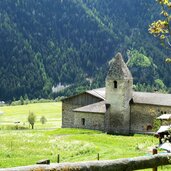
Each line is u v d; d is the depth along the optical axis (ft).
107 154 200.34
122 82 353.10
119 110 354.74
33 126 474.08
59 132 333.01
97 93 384.06
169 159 41.63
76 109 366.43
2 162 163.53
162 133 205.36
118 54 362.74
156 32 51.75
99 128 353.92
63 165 32.32
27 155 195.42
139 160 39.42
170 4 51.78
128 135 330.54
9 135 288.71
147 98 353.31
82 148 217.15
